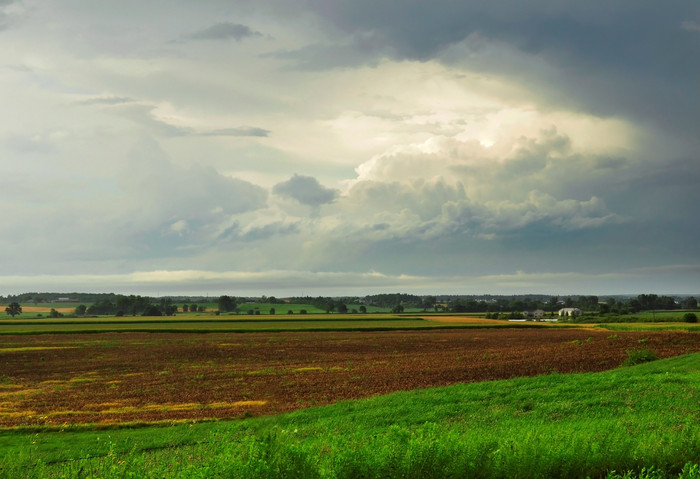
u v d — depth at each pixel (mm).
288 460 8844
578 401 19812
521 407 19828
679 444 10281
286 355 58844
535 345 66125
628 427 13367
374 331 101250
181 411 28250
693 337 70688
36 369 49156
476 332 96438
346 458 8938
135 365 51156
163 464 10266
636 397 19516
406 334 92000
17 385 39688
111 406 30203
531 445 10086
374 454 9336
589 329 102562
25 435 22406
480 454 9617
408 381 36844
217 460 9172
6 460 11094
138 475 9109
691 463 9828
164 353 62156
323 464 9023
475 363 46562
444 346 67625
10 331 100625
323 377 40156
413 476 9039
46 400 32625
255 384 37500
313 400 30438
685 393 19453
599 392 21047
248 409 28469
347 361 51875
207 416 26750
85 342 78438
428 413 19922
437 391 25297
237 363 51719
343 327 107625
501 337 82812
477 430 14906
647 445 10469
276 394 33094
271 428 10023
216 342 77062
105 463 9781
